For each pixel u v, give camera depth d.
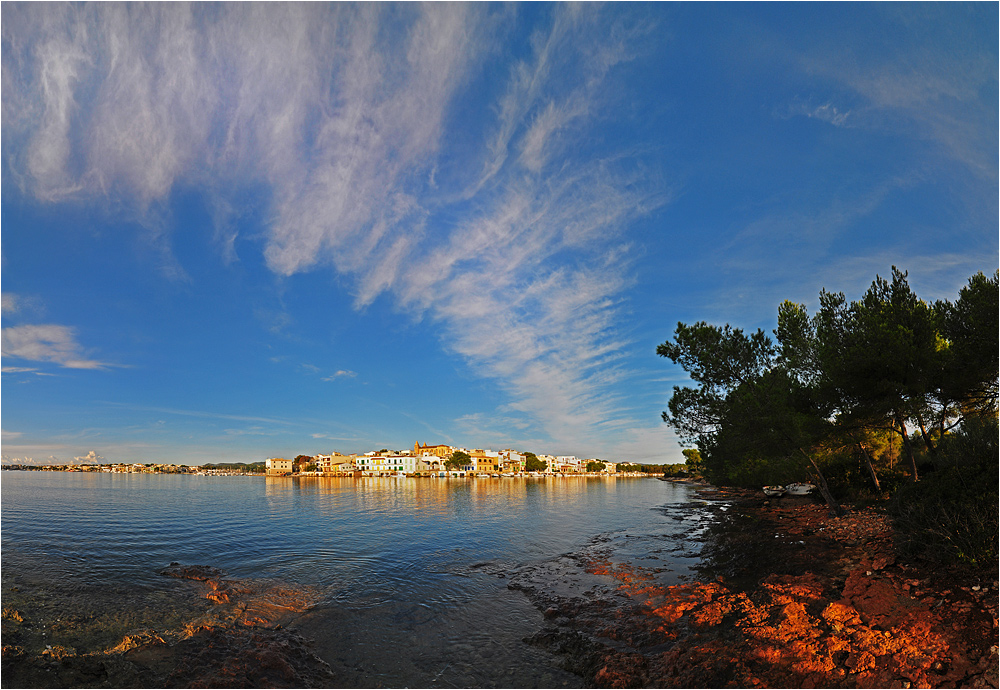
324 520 30.98
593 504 43.62
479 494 62.94
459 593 13.36
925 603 9.48
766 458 25.20
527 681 8.12
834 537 18.28
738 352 25.03
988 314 17.19
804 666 7.59
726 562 15.84
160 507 38.62
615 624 10.38
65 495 50.47
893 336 18.28
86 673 7.94
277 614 11.39
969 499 12.09
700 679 7.62
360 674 8.38
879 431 24.44
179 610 11.43
